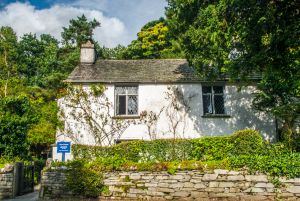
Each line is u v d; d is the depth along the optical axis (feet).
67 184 40.24
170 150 41.93
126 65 71.31
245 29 38.81
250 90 62.34
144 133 59.52
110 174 40.11
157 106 61.26
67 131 57.82
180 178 38.68
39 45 175.42
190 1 45.19
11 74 116.98
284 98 47.62
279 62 41.24
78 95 58.13
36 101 96.94
